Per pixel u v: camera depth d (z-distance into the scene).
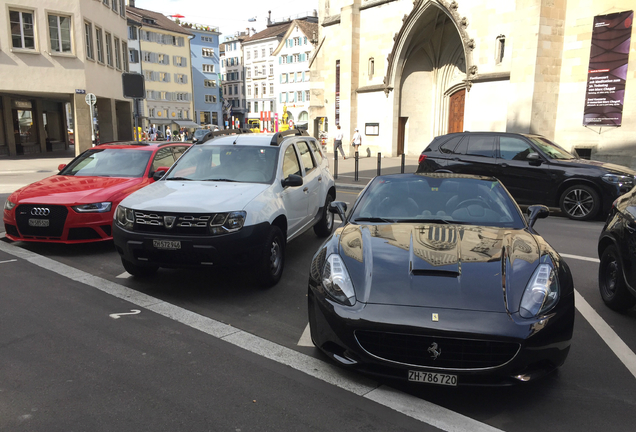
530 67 18.27
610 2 16.94
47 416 2.89
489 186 4.80
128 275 5.87
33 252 6.88
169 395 3.14
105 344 3.91
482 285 3.24
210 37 92.75
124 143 8.80
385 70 27.48
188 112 82.50
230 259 4.93
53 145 35.12
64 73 26.39
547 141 11.07
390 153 27.53
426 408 3.05
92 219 6.68
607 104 17.12
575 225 9.56
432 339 3.03
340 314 3.22
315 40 37.78
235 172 6.12
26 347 3.83
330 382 3.35
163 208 5.03
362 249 3.72
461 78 25.86
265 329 4.29
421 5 24.41
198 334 4.15
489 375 3.01
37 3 25.16
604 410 3.07
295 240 7.88
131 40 72.19
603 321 4.65
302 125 56.44
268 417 2.91
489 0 21.19
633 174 9.70
